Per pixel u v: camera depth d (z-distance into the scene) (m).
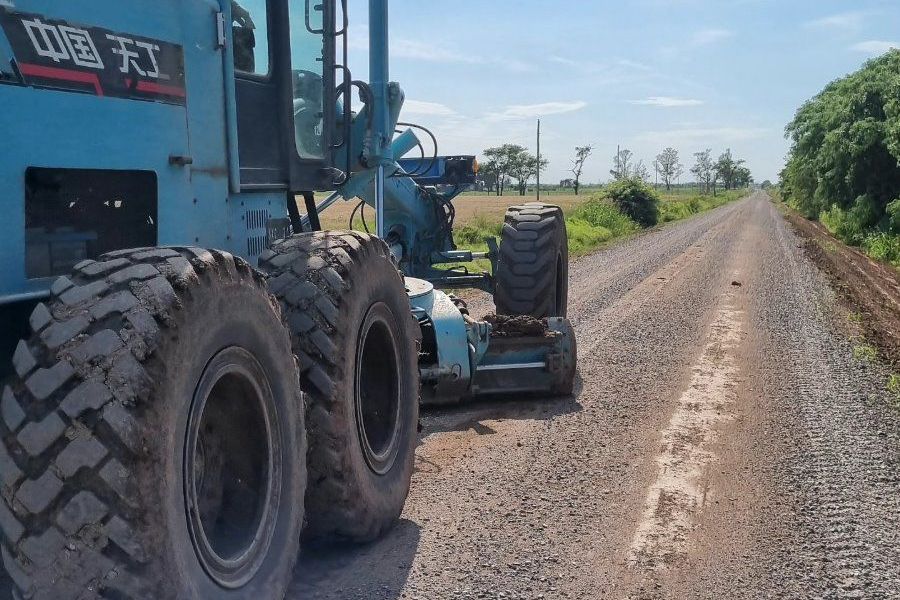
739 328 11.01
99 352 2.45
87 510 2.37
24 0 2.92
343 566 3.95
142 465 2.43
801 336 10.49
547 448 5.82
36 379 2.43
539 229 8.80
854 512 4.75
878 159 31.11
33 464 2.38
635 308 12.73
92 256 3.39
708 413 6.80
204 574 2.79
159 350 2.53
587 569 3.99
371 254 4.20
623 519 4.59
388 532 4.36
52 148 3.03
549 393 7.13
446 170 9.45
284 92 4.58
